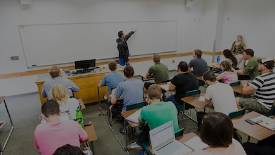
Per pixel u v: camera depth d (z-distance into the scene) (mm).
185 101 2607
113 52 5684
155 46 6305
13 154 2576
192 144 1579
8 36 4484
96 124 3318
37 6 4559
